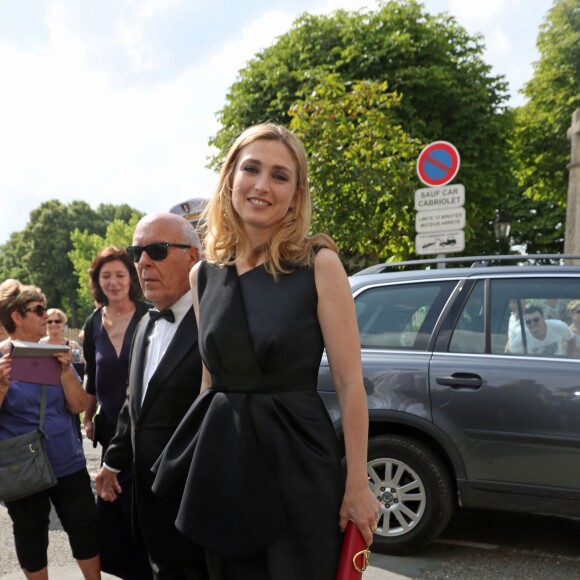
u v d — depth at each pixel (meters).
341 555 1.67
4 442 2.96
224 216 1.88
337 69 18.42
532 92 23.05
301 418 1.70
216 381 1.79
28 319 3.29
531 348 3.91
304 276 1.74
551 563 3.93
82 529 3.10
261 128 1.83
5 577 3.81
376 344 4.30
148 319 2.49
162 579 2.21
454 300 4.20
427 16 19.84
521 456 3.75
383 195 9.49
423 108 18.89
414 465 4.02
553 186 23.64
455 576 3.72
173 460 1.83
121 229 44.59
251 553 1.65
